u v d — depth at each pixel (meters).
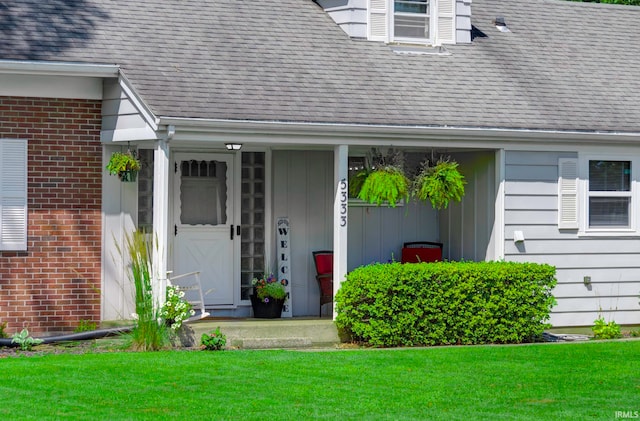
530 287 16.22
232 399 11.10
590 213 17.92
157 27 16.94
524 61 19.05
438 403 11.13
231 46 17.03
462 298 15.85
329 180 18.23
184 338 15.16
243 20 17.86
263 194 17.81
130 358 13.52
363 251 18.47
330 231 18.22
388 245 18.66
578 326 17.75
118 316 16.33
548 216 17.56
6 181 15.92
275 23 18.03
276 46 17.39
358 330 15.58
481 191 17.70
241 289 17.69
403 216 18.77
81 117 16.20
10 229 15.95
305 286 18.03
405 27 18.61
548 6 21.22
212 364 13.14
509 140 17.16
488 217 17.52
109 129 16.05
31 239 16.03
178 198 17.34
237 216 17.64
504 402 11.23
